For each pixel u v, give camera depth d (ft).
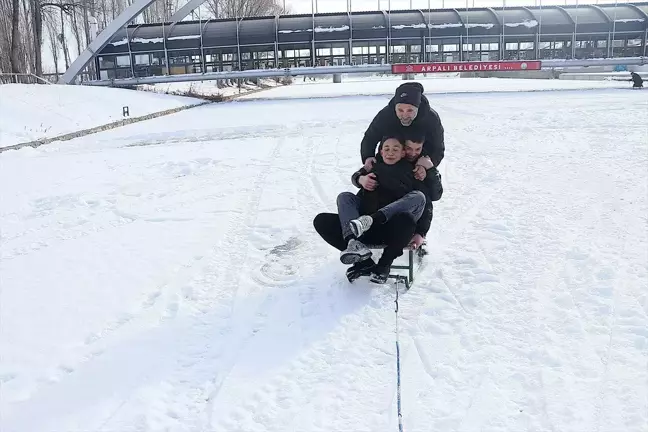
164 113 80.84
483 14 106.63
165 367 11.26
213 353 11.73
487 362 10.73
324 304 13.64
